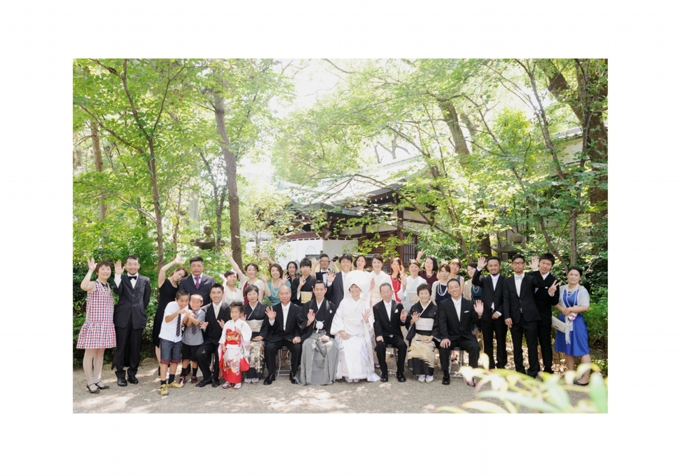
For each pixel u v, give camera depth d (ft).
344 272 19.97
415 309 17.52
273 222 35.58
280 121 26.05
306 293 19.03
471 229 23.66
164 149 21.70
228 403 14.55
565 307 16.56
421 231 28.63
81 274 19.69
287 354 19.63
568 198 20.34
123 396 15.23
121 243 21.98
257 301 17.62
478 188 23.15
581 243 24.97
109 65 18.45
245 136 27.37
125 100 20.26
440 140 25.21
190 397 15.20
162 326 16.03
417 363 17.19
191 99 21.47
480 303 17.19
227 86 23.72
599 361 17.42
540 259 17.21
